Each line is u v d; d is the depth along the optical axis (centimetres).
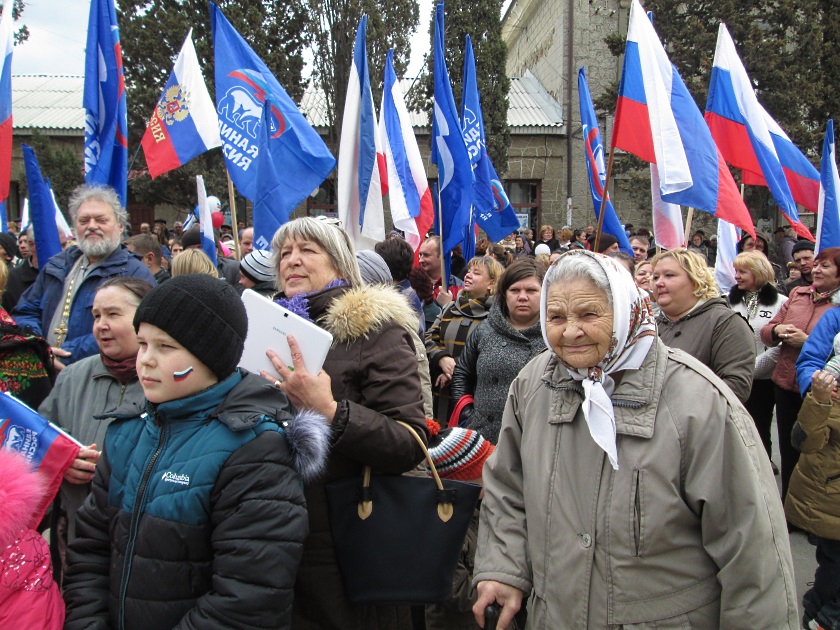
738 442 170
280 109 531
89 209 373
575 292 178
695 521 171
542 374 200
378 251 447
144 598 165
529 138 2202
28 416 225
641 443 172
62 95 2508
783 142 669
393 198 662
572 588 176
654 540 168
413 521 220
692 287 364
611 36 1878
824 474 313
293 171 527
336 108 1812
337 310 230
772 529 167
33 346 299
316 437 178
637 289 181
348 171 606
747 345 348
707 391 175
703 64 1712
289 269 250
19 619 160
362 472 225
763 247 791
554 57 2362
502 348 369
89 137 489
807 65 1770
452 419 392
